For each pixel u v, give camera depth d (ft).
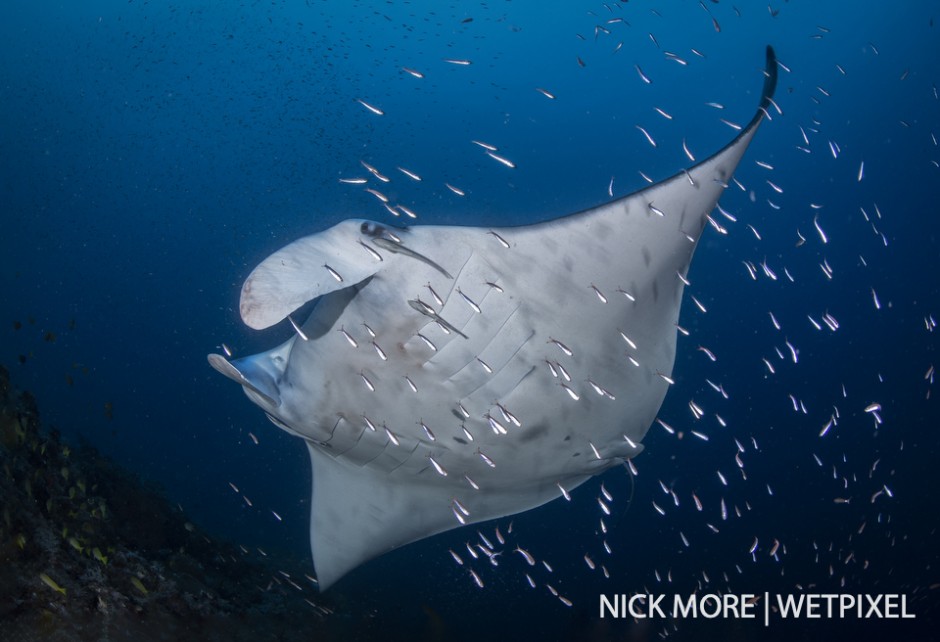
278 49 75.72
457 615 25.77
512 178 79.56
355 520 11.26
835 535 43.21
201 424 79.41
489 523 39.34
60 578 8.31
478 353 7.71
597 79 68.59
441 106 78.13
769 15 57.26
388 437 8.76
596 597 31.68
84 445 16.38
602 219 7.27
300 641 12.80
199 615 10.19
